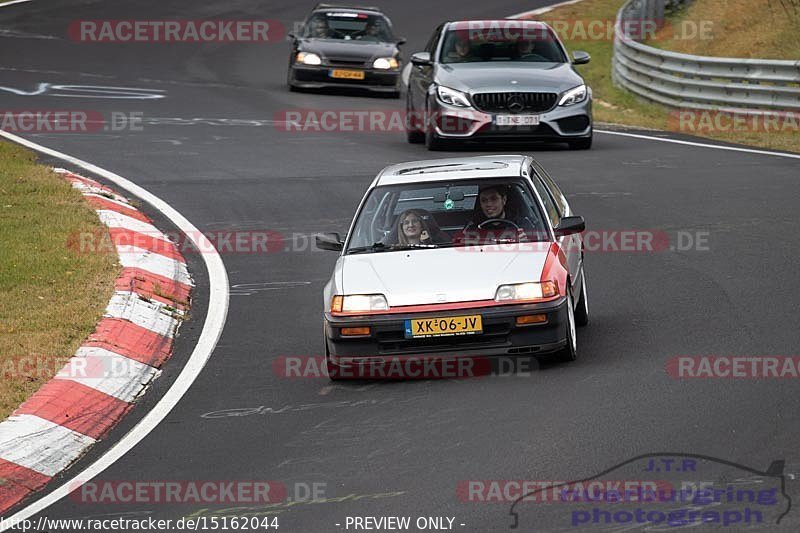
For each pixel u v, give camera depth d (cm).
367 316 3108
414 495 2303
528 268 3144
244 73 10612
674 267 4162
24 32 12719
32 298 3956
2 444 2772
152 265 4434
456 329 3073
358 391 3088
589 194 5447
